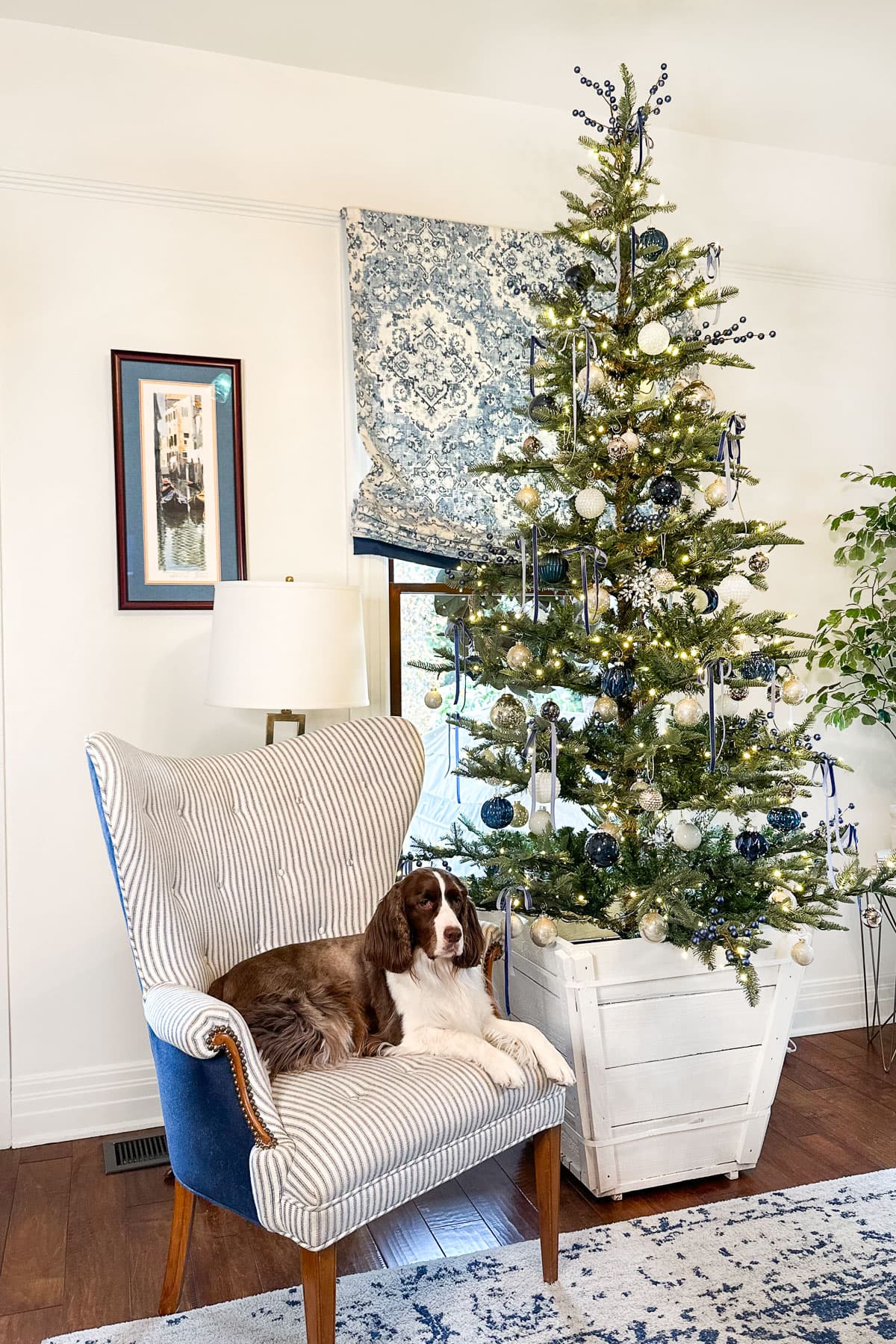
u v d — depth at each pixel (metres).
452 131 3.29
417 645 3.34
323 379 3.16
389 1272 2.15
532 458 2.62
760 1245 2.23
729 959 2.38
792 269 3.71
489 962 2.33
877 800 3.84
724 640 2.41
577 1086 2.40
